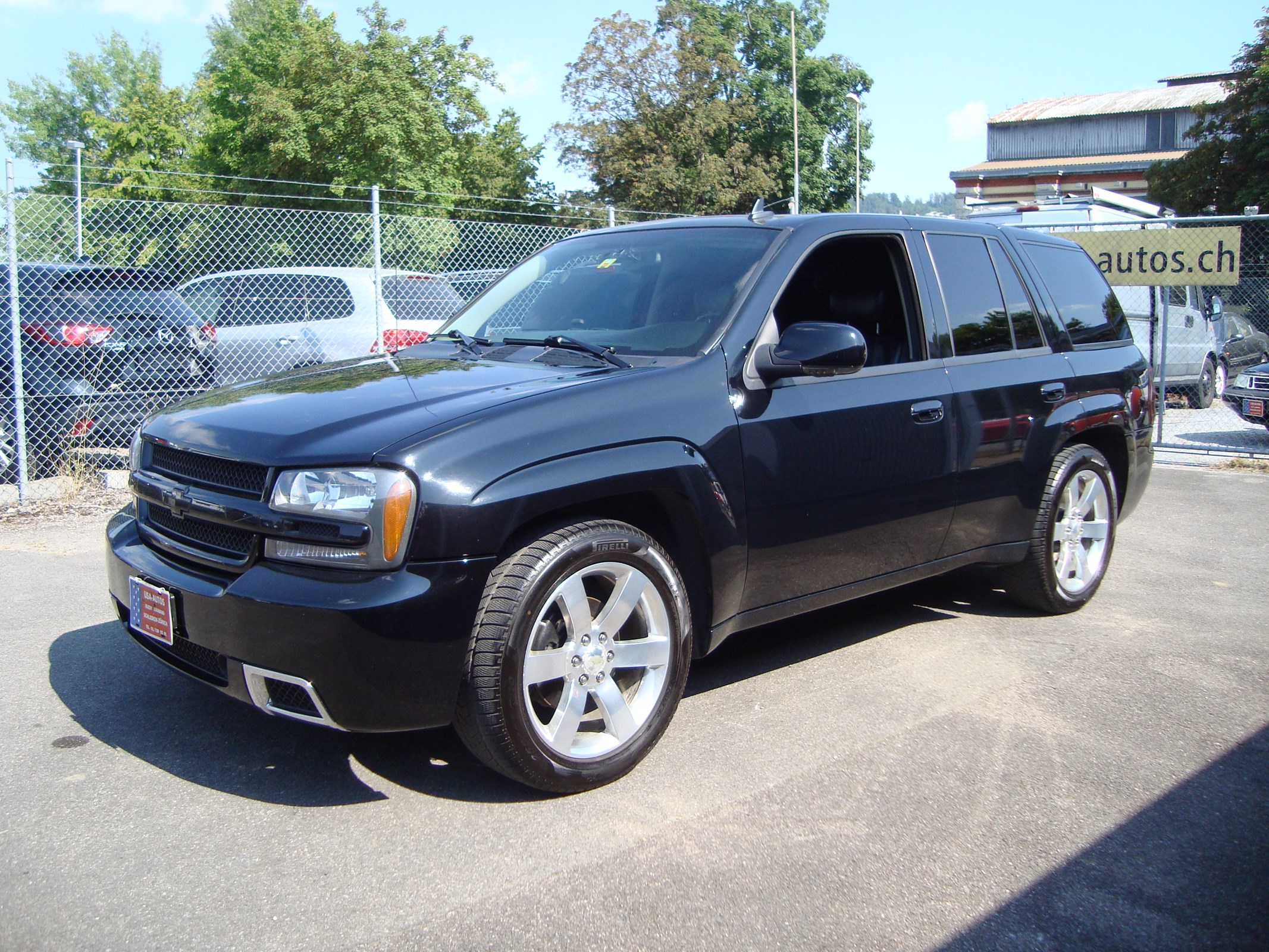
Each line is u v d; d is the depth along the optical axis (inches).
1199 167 1307.8
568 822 114.9
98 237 358.0
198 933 94.0
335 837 111.4
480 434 113.0
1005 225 193.0
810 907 99.1
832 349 133.0
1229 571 229.9
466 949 92.0
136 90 2488.9
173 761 129.6
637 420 124.0
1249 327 620.1
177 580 117.7
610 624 120.7
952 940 94.3
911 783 125.1
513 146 1654.8
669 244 161.0
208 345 341.4
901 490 153.8
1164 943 94.5
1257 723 144.6
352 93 1202.6
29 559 231.0
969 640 179.8
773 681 158.9
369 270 394.6
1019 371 175.6
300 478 110.0
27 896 99.7
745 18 1825.8
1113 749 135.7
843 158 1934.1
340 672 105.3
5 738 135.9
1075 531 191.2
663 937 94.2
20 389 285.3
